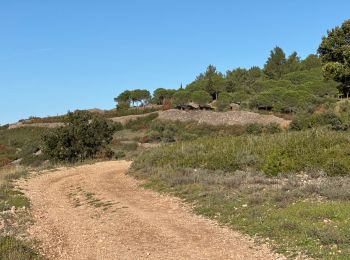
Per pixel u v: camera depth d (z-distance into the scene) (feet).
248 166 68.80
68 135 124.88
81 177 84.02
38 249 35.88
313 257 28.55
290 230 34.83
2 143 220.84
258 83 274.16
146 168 81.76
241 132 152.25
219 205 47.57
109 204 54.44
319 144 72.13
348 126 109.60
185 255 32.32
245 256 30.89
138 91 313.73
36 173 93.25
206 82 280.72
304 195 47.03
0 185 69.67
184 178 64.03
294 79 272.31
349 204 40.81
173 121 209.15
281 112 206.18
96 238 39.17
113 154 133.08
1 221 45.39
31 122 271.90
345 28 114.21
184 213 46.98
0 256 31.81
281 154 68.85
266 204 45.06
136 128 217.15
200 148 86.69
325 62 119.03
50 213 51.52
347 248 29.25
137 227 42.04
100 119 132.46
